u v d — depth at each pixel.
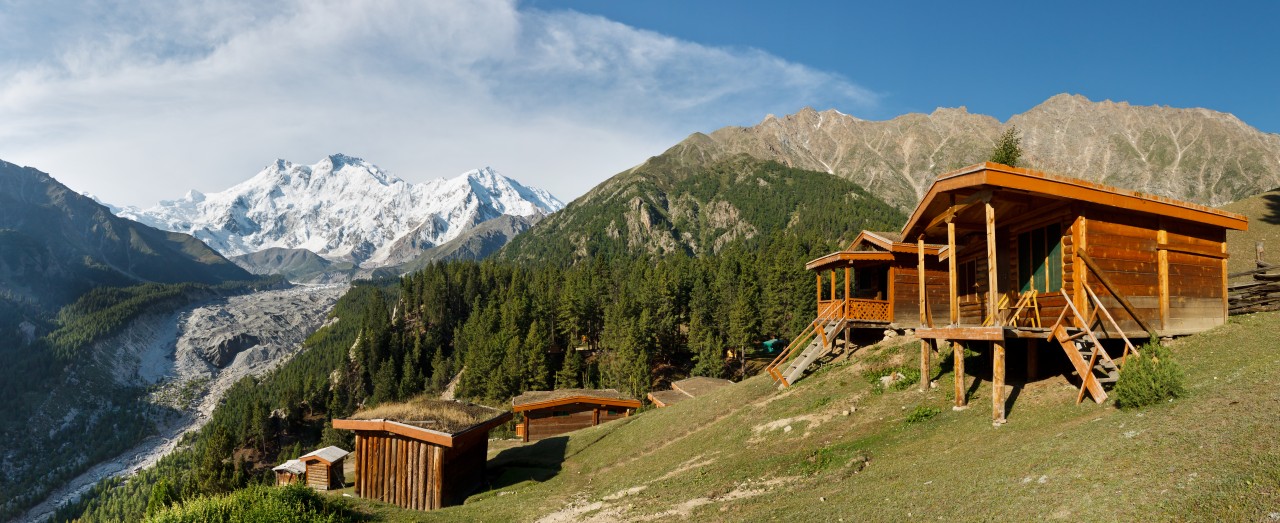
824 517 12.48
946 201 19.56
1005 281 21.61
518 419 54.25
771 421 23.25
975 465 13.05
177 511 14.73
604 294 111.75
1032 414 16.00
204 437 124.44
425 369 121.75
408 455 23.80
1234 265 48.31
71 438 165.50
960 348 18.22
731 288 95.50
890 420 19.47
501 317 108.19
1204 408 11.95
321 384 120.69
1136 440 11.34
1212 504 8.27
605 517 17.09
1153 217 19.25
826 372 27.70
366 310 134.38
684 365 93.56
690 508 16.02
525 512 19.50
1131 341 18.91
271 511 14.78
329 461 35.81
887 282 32.12
